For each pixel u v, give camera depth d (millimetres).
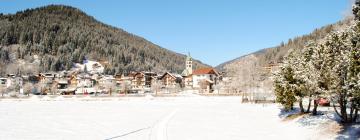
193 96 131875
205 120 58844
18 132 49625
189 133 45125
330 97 36719
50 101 132625
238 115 64250
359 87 29016
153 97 132625
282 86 52719
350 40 30594
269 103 84562
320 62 38156
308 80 40094
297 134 40188
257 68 135750
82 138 44344
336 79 33406
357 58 29219
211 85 183750
